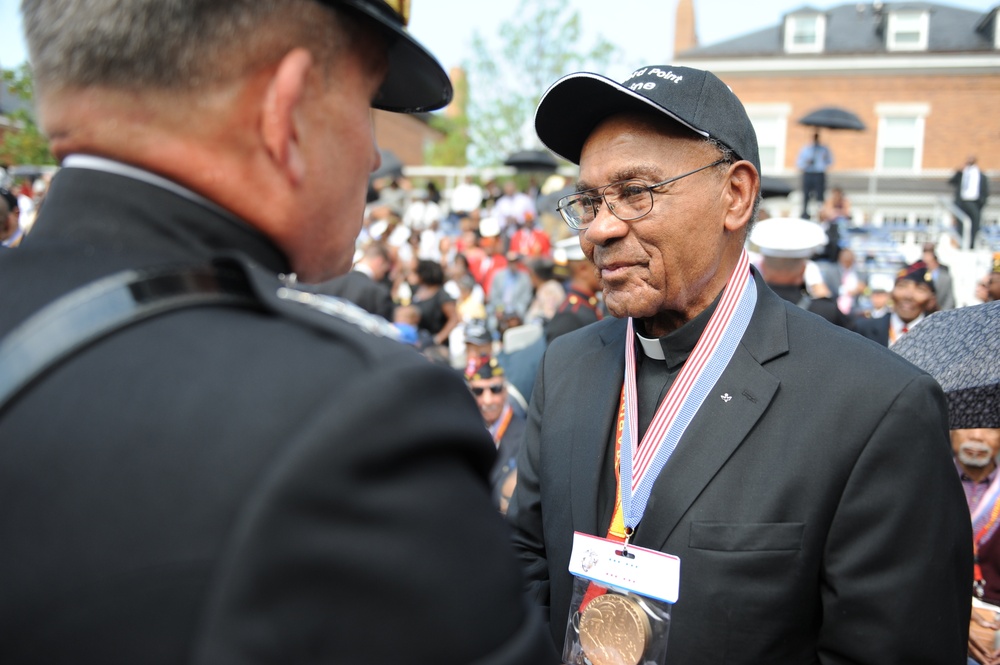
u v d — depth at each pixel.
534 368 4.53
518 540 1.84
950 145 21.47
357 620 0.56
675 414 1.52
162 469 0.58
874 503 1.34
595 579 1.47
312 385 0.62
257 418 0.60
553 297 6.61
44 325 0.65
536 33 26.19
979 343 1.64
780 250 4.55
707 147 1.46
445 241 13.02
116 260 0.69
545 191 14.15
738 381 1.48
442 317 8.05
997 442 2.62
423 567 0.58
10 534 0.59
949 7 23.97
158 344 0.65
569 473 1.64
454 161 30.23
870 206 19.61
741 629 1.34
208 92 0.69
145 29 0.67
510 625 0.63
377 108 1.05
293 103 0.72
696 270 1.50
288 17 0.71
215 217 0.72
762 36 24.05
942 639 1.33
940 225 16.58
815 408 1.42
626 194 1.47
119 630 0.55
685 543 1.40
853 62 21.81
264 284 0.70
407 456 0.60
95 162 0.72
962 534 1.39
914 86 21.64
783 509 1.38
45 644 0.56
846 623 1.35
